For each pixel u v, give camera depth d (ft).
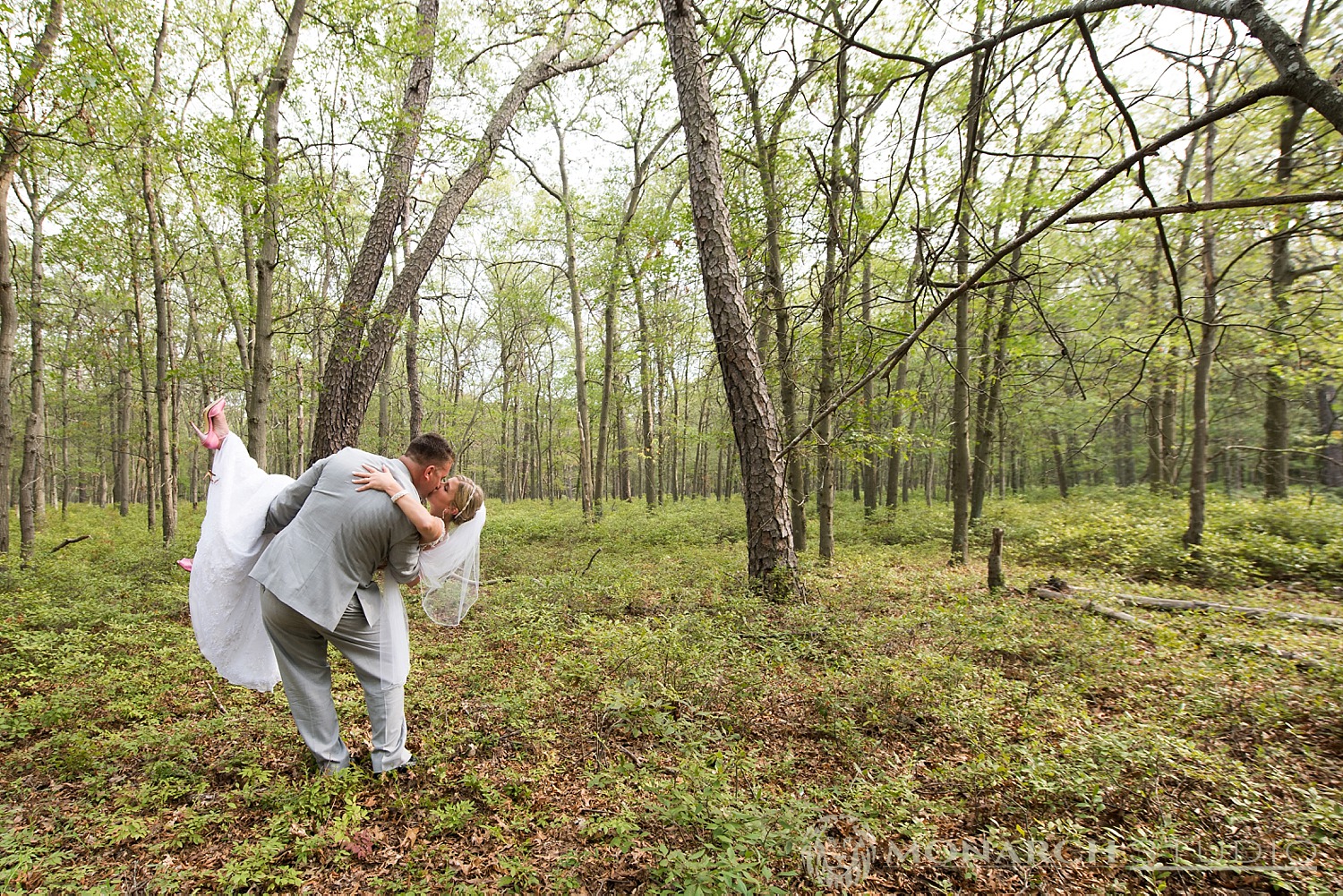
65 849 8.19
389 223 27.30
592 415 86.99
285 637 9.96
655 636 15.72
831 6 11.52
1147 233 25.32
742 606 19.29
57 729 11.75
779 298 29.53
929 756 11.12
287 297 46.06
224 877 7.48
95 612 19.45
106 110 25.20
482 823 8.91
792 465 32.48
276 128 24.62
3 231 27.81
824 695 12.91
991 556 23.79
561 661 14.82
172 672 14.49
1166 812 8.86
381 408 62.13
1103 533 33.09
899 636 17.28
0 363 28.48
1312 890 7.17
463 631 18.76
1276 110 24.11
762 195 28.37
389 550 10.33
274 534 10.80
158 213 35.35
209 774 10.12
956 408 31.27
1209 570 26.66
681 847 8.21
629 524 47.11
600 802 9.43
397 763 10.21
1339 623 18.60
